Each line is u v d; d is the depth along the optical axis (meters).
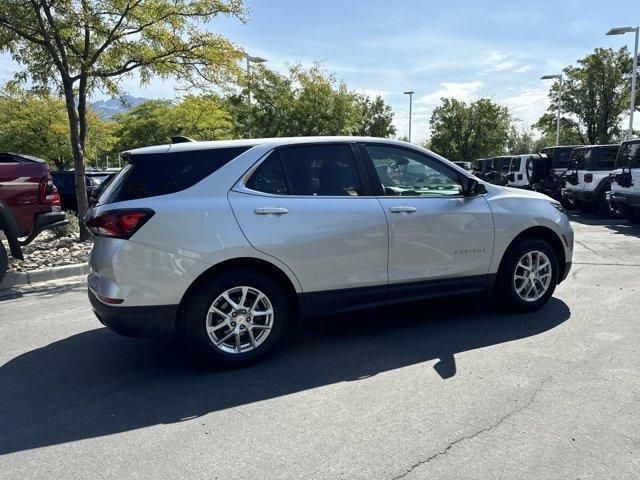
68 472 2.81
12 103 33.78
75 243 10.11
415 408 3.42
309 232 4.22
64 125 35.06
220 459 2.90
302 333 4.97
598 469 2.72
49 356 4.55
